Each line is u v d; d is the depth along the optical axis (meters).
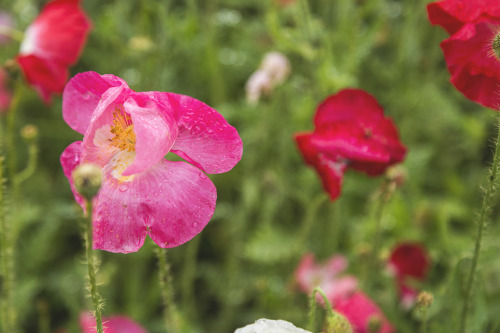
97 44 1.01
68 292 0.77
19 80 0.65
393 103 0.90
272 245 0.75
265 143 0.82
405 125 0.86
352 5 0.81
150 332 0.76
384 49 1.01
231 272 0.76
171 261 0.82
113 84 0.48
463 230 0.82
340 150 0.58
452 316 0.57
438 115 0.90
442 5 0.50
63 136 0.96
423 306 0.54
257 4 1.00
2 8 1.08
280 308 0.75
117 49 0.87
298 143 0.60
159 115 0.47
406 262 0.70
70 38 0.67
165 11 0.81
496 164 0.50
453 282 0.57
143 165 0.45
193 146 0.48
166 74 0.90
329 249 0.77
